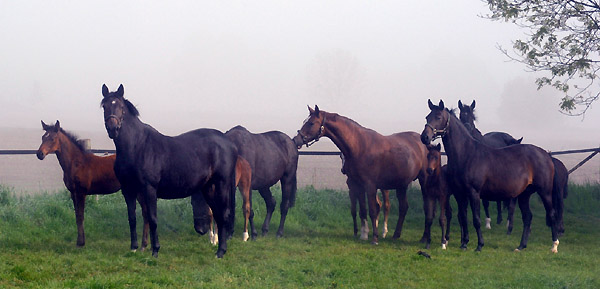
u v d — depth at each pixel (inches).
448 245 423.2
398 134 467.2
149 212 333.7
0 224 406.3
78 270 302.5
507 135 543.2
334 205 563.2
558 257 380.2
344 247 402.3
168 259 341.1
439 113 384.5
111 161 377.1
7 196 470.6
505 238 459.8
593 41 522.3
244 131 429.4
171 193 343.6
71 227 420.5
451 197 592.7
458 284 302.4
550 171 407.5
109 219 448.5
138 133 329.7
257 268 325.1
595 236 470.9
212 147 354.3
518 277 311.3
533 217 561.3
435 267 342.3
